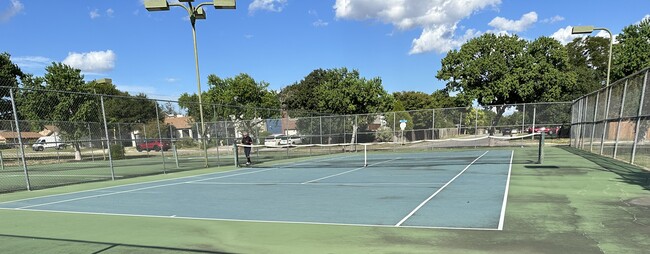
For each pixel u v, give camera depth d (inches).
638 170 465.1
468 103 1352.1
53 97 954.1
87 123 865.5
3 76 1537.9
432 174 504.4
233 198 361.7
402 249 187.0
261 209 302.2
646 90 478.0
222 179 531.8
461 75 1375.5
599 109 692.1
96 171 730.2
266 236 219.0
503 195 326.6
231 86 1539.1
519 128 989.8
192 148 1013.8
